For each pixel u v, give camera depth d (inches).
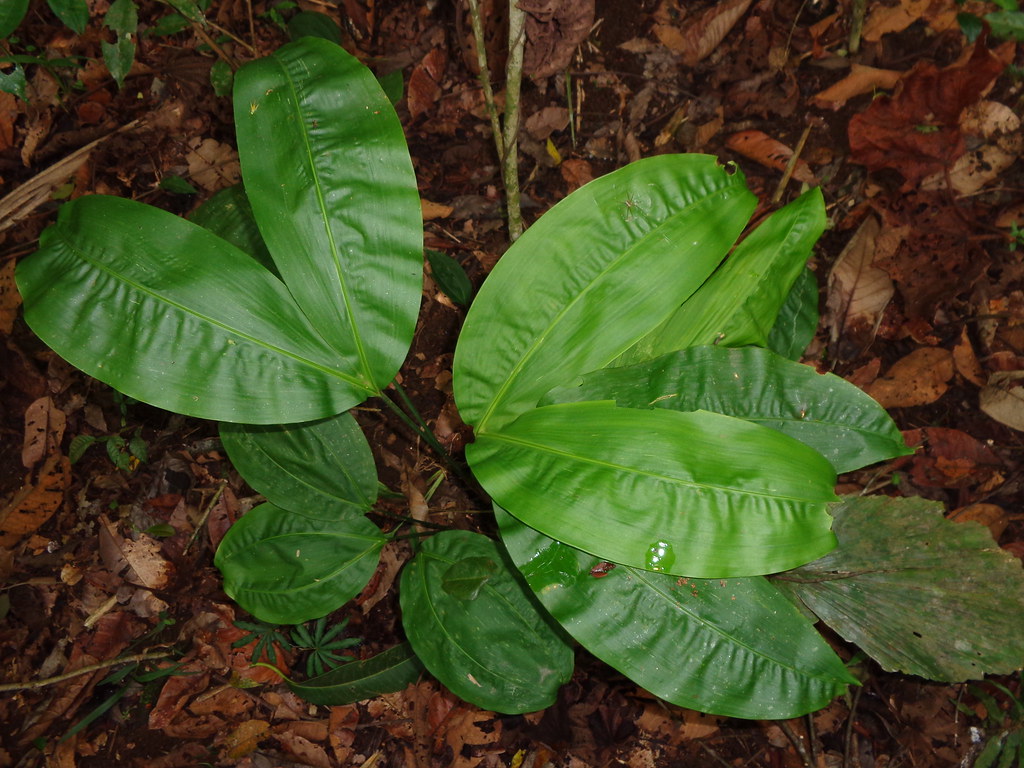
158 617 31.4
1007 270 35.5
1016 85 37.4
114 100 36.2
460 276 30.6
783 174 36.9
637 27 38.8
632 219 25.7
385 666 27.6
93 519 32.2
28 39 36.0
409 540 32.3
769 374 26.0
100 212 23.9
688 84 38.4
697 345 26.3
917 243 35.5
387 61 37.7
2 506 31.7
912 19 38.6
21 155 35.4
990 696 30.9
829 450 26.0
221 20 37.0
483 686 26.2
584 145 37.4
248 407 23.9
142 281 23.5
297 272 24.4
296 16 33.1
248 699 30.7
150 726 30.1
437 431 33.6
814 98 38.0
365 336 24.9
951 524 27.6
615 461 23.3
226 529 32.4
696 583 24.3
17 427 32.5
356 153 24.5
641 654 23.8
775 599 24.3
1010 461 33.8
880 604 27.4
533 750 30.6
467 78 37.8
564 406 24.5
